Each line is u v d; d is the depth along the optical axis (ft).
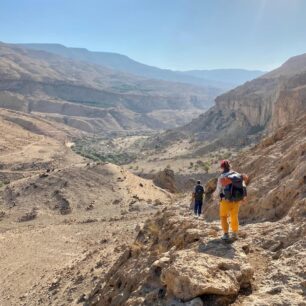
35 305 75.77
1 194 227.20
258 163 76.59
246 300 30.63
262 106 561.84
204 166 370.73
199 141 617.62
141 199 211.61
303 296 30.22
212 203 66.49
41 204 211.20
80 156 490.90
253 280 33.71
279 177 60.29
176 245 45.57
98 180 232.53
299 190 50.98
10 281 99.35
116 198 214.07
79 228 150.82
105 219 168.66
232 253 36.40
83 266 86.28
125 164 503.61
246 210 57.26
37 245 129.80
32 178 238.68
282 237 40.50
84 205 208.13
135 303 36.24
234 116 648.38
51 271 100.32
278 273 33.65
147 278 39.55
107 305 50.80
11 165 363.15
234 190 38.14
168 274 33.17
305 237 38.50
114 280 54.90
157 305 33.22
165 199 223.51
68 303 67.46
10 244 134.72
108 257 82.53
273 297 30.27
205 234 42.88
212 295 30.73
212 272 32.42
